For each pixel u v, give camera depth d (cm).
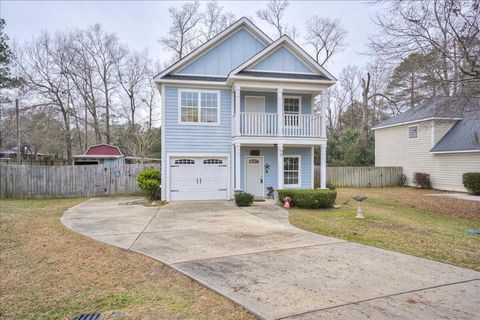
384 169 2275
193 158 1470
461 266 530
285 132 1484
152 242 701
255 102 1538
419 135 2148
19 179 1627
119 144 3388
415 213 1116
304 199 1205
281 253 603
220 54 1525
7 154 3884
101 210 1188
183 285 457
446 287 433
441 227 867
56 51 3155
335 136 3088
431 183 2058
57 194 1664
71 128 3497
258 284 444
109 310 388
